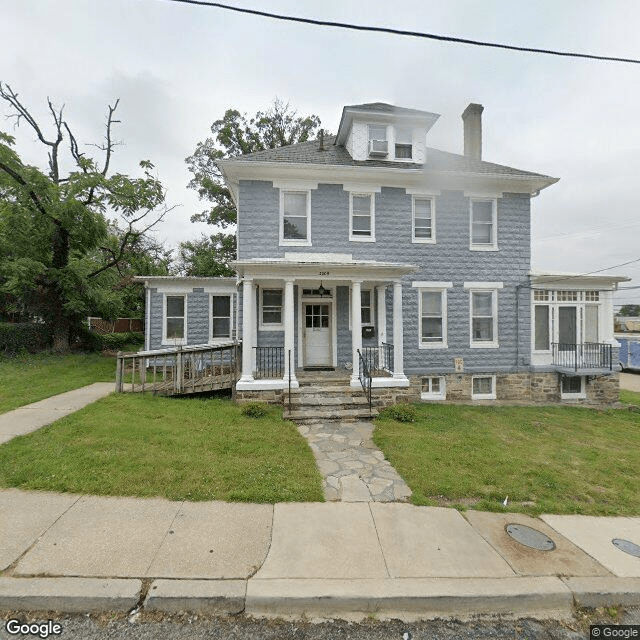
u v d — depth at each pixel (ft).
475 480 16.94
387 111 37.60
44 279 51.90
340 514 13.74
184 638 8.63
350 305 37.04
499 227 38.70
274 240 35.09
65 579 9.75
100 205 53.42
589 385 38.83
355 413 26.48
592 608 10.09
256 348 32.83
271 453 19.07
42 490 14.38
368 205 37.19
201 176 71.72
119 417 23.27
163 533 11.98
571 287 38.47
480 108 46.52
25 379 36.09
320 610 9.54
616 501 15.76
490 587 10.12
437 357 37.73
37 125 53.83
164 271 86.74
